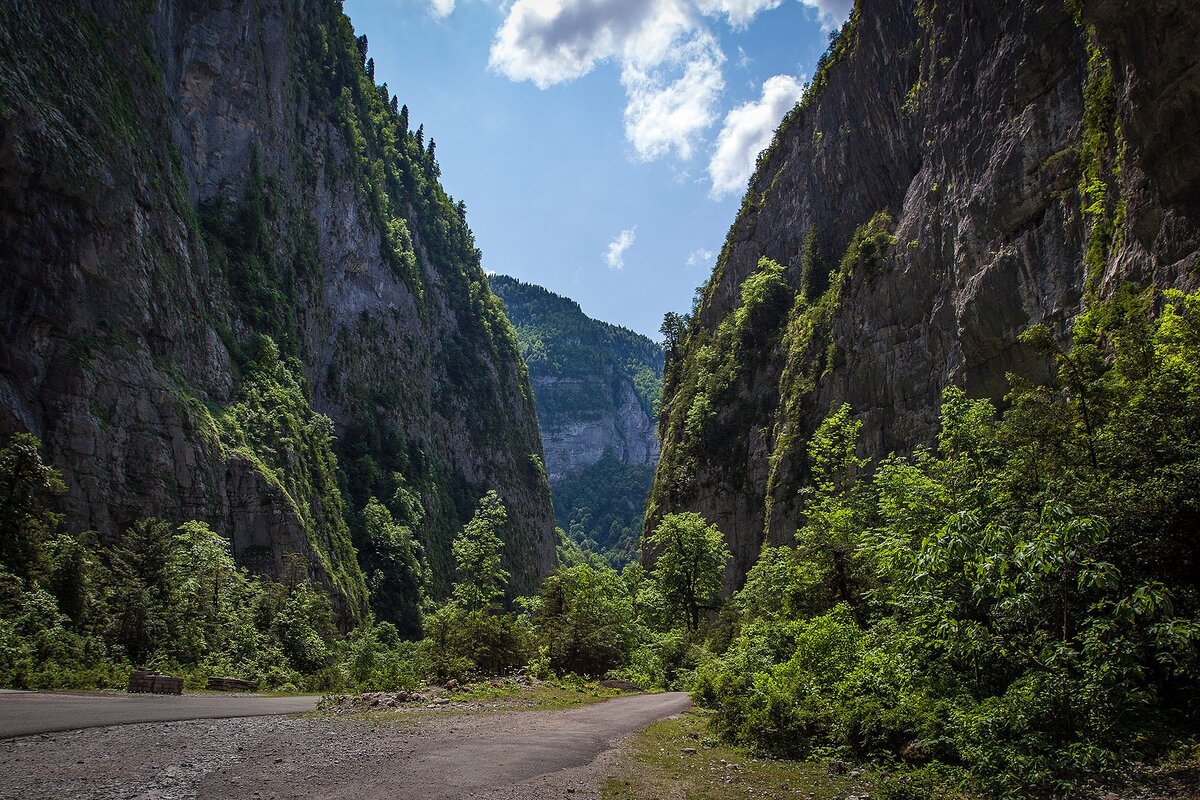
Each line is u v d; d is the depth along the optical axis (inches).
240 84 3774.6
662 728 716.0
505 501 6097.4
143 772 416.2
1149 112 924.0
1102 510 488.1
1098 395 603.5
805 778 480.4
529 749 559.2
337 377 4429.1
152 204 2630.4
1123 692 413.1
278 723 653.9
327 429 3838.6
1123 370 624.7
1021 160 1472.7
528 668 1392.7
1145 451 523.2
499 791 418.3
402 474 4685.0
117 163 2415.1
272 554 2662.4
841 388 2153.1
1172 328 625.3
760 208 3526.1
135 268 2413.9
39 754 455.2
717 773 497.4
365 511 4050.2
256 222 3673.7
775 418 2647.6
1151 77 907.4
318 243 4411.9
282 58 4244.6
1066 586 448.8
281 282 3905.0
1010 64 1561.3
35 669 1061.1
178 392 2454.5
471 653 1395.2
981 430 784.9
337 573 3248.0
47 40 2255.2
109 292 2277.3
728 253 3934.5
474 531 3622.0
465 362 6259.8
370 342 4894.2
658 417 4323.3
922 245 1898.4
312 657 1966.0
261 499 2694.4
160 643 1480.1
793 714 586.6
